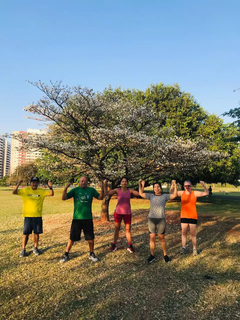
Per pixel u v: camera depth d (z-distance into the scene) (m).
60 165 9.84
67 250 5.29
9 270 4.85
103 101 9.66
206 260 5.12
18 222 11.24
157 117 10.38
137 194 5.60
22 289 3.99
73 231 5.25
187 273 4.48
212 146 20.05
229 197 31.25
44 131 10.45
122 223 9.52
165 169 9.70
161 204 5.12
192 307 3.30
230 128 22.03
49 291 3.89
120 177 9.62
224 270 4.57
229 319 3.00
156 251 5.83
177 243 6.44
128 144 8.77
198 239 6.77
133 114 9.38
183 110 22.78
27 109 8.62
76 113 9.40
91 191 5.32
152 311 3.23
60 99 8.51
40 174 25.45
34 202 5.74
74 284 4.13
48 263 5.20
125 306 3.38
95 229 8.66
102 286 4.02
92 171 9.23
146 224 9.01
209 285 3.95
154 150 9.23
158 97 24.14
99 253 5.79
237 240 6.43
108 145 8.71
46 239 7.39
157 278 4.28
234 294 3.61
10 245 6.80
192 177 23.20
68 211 16.28
